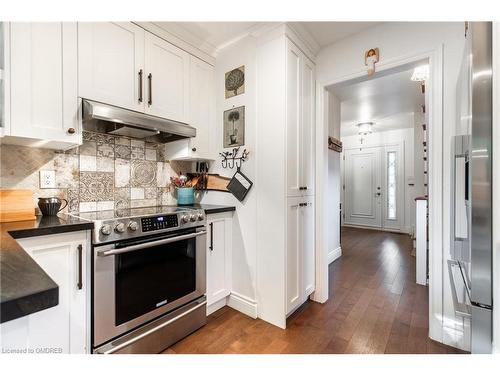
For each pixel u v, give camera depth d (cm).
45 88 126
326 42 208
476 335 88
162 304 154
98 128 167
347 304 215
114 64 155
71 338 116
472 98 89
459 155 126
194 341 163
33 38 122
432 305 164
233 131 209
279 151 180
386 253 378
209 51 215
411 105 387
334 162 347
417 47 168
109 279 128
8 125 114
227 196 212
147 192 204
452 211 134
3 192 122
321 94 217
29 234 102
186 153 203
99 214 153
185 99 198
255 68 194
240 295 202
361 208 608
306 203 208
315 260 223
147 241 144
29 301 40
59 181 156
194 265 176
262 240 189
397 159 558
